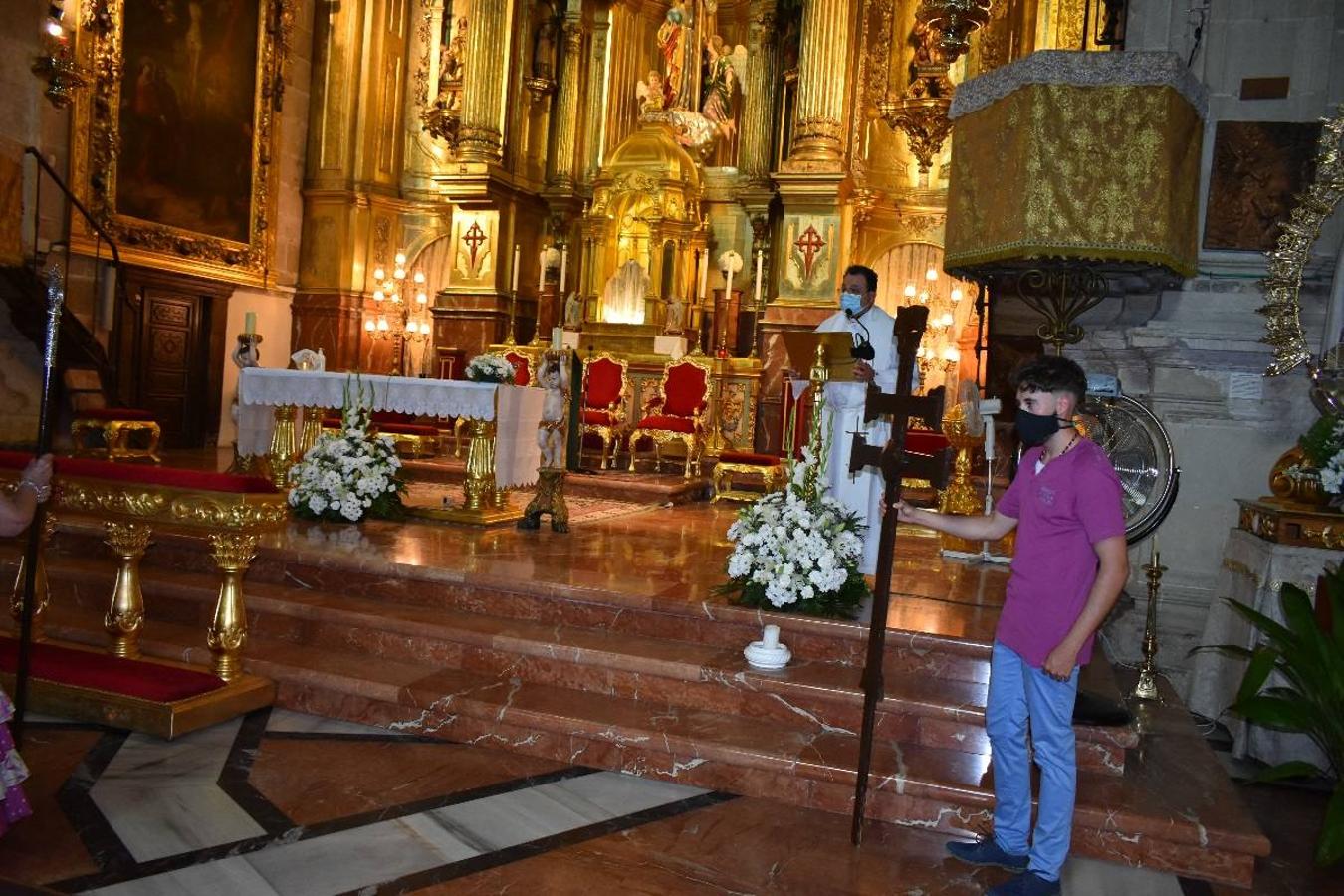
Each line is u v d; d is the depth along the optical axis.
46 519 5.14
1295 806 4.93
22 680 4.02
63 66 10.00
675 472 12.51
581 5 16.12
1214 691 6.16
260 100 15.15
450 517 8.11
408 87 16.61
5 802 3.46
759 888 3.61
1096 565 3.58
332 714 5.18
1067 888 3.82
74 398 11.56
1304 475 5.61
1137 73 5.95
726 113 15.66
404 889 3.46
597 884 3.57
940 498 7.95
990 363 9.91
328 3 15.94
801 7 14.71
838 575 5.31
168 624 6.04
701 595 5.64
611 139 16.30
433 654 5.51
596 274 15.26
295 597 5.97
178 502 4.79
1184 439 6.75
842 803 4.34
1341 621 4.53
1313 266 6.42
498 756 4.78
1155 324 6.84
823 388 6.09
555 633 5.48
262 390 8.86
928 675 5.05
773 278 14.91
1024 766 3.85
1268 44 6.65
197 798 4.10
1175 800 4.20
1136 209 5.96
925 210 13.98
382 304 16.39
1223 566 6.29
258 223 15.31
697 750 4.53
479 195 15.14
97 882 3.38
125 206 13.05
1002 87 6.33
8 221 11.02
